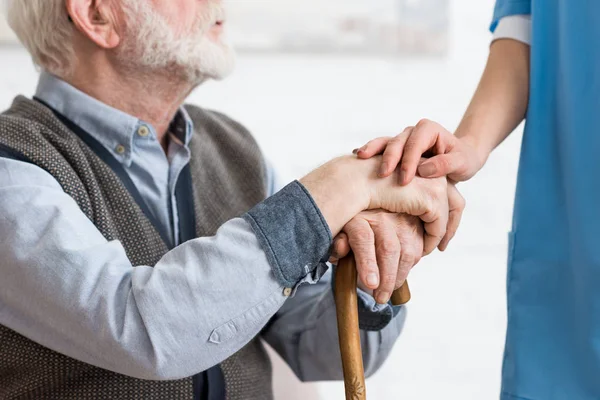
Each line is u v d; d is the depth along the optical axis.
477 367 2.27
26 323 1.00
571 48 0.93
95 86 1.23
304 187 0.93
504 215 2.33
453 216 1.08
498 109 1.05
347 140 2.29
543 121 0.98
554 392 0.94
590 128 0.92
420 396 2.24
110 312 0.92
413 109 2.31
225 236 0.90
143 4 1.17
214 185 1.32
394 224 1.00
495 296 2.31
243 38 2.18
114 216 1.13
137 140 1.23
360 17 2.24
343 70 2.26
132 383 1.09
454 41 2.30
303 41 2.22
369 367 1.30
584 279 0.91
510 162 2.33
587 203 0.91
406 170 0.98
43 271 0.95
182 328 0.89
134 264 1.12
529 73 1.05
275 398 1.54
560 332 0.95
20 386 1.09
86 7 1.18
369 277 0.92
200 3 1.21
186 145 1.28
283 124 2.25
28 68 1.97
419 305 2.29
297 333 1.35
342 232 0.97
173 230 1.24
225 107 2.22
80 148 1.15
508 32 1.06
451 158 1.01
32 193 1.00
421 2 2.27
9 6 1.24
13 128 1.10
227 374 1.19
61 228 0.97
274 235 0.89
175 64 1.21
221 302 0.89
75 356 0.97
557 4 0.97
